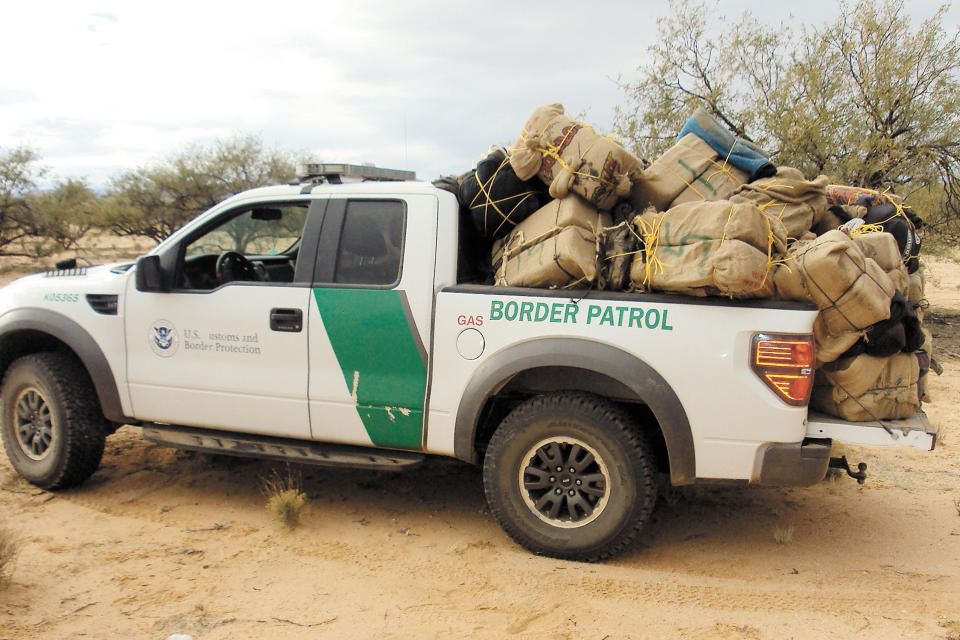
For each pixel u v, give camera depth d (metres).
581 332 3.68
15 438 4.82
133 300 4.52
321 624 3.21
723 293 3.43
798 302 3.47
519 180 4.08
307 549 4.00
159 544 4.03
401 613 3.32
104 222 21.53
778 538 4.19
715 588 3.60
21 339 4.91
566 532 3.83
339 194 4.27
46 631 3.11
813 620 3.28
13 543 3.60
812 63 11.60
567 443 3.80
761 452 3.53
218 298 4.35
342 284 4.14
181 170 22.16
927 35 11.26
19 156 21.47
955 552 4.06
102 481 5.00
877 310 3.33
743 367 3.50
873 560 3.96
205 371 4.39
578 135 3.84
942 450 5.82
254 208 4.48
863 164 11.19
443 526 4.35
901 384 3.62
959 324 12.62
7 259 22.38
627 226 3.76
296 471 5.21
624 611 3.35
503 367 3.77
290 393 4.22
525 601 3.44
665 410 3.58
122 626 3.17
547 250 3.75
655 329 3.60
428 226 4.05
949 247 13.34
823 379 3.71
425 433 4.02
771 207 3.88
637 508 3.71
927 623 3.25
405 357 4.00
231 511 4.53
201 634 3.12
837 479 5.16
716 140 4.08
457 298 3.91
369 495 4.83
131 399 4.57
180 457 5.50
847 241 3.34
